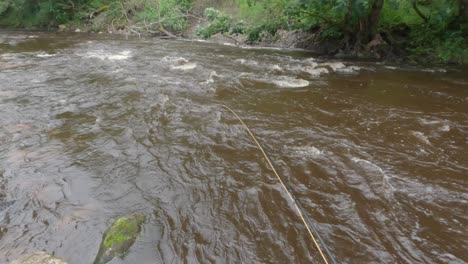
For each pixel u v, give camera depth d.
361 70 11.88
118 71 11.39
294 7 13.86
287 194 4.67
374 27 14.01
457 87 9.66
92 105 8.06
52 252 3.70
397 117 7.38
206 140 6.25
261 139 6.30
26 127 6.83
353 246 3.78
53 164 5.44
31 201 4.54
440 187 4.81
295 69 11.84
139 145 6.06
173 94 8.85
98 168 5.33
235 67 12.09
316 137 6.40
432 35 13.40
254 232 3.98
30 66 12.29
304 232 3.98
